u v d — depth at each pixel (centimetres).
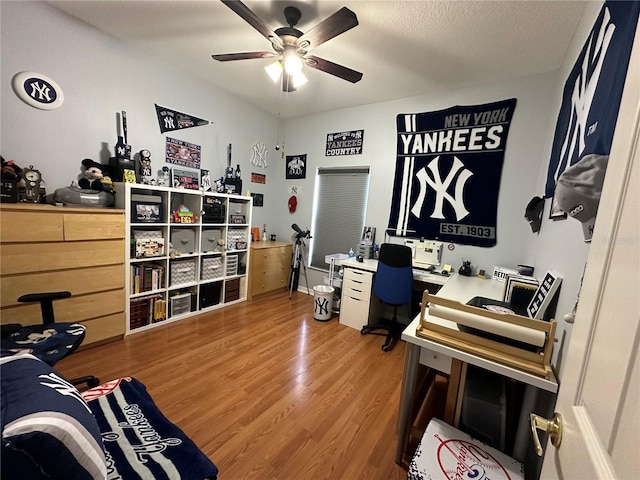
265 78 303
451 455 109
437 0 173
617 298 46
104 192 230
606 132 96
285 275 412
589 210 82
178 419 158
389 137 336
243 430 153
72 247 202
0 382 65
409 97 319
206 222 303
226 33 231
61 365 200
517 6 171
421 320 130
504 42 208
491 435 126
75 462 58
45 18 209
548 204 188
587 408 50
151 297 262
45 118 217
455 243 297
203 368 207
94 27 234
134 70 262
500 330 110
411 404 134
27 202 203
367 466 136
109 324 229
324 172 393
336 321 314
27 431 51
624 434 38
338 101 347
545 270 174
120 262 232
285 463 135
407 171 324
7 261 175
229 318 302
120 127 257
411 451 145
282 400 178
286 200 429
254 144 393
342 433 155
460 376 127
